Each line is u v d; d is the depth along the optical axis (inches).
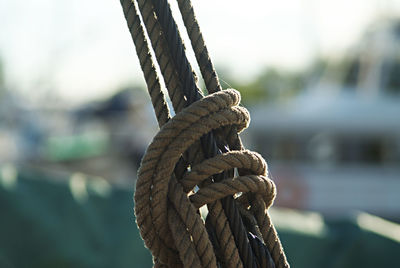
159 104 54.0
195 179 52.3
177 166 53.4
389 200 311.4
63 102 986.1
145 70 53.9
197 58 54.1
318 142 317.7
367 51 348.2
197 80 55.3
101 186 140.9
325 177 313.7
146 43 53.9
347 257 132.9
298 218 141.0
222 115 52.4
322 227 139.1
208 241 51.8
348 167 313.4
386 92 326.0
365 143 313.9
